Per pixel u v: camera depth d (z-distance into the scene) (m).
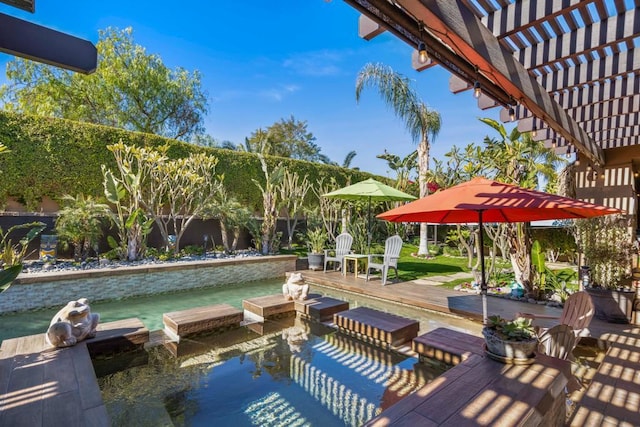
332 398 3.04
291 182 11.97
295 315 5.48
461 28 2.19
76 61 1.93
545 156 12.27
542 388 2.26
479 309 5.45
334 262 9.45
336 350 4.17
